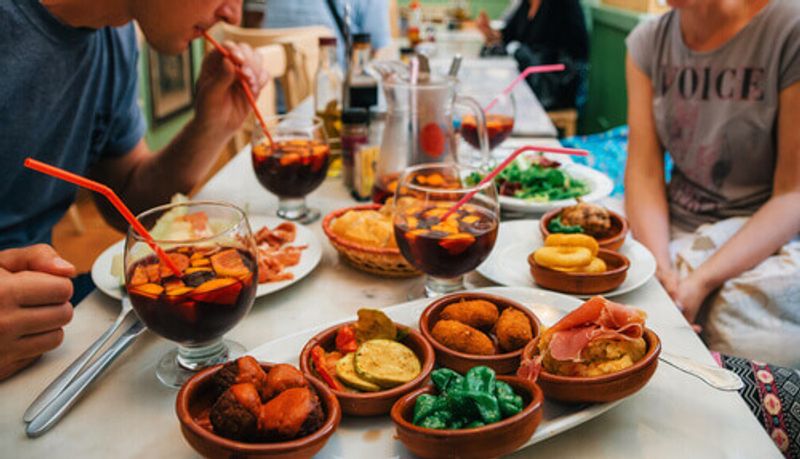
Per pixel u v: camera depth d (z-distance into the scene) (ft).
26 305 2.39
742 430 2.14
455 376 2.08
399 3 20.06
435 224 2.84
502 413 1.91
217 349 2.57
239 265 2.35
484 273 3.20
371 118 4.58
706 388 2.36
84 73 4.10
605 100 15.55
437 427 1.86
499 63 10.23
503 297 2.67
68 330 2.79
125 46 4.57
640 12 12.89
